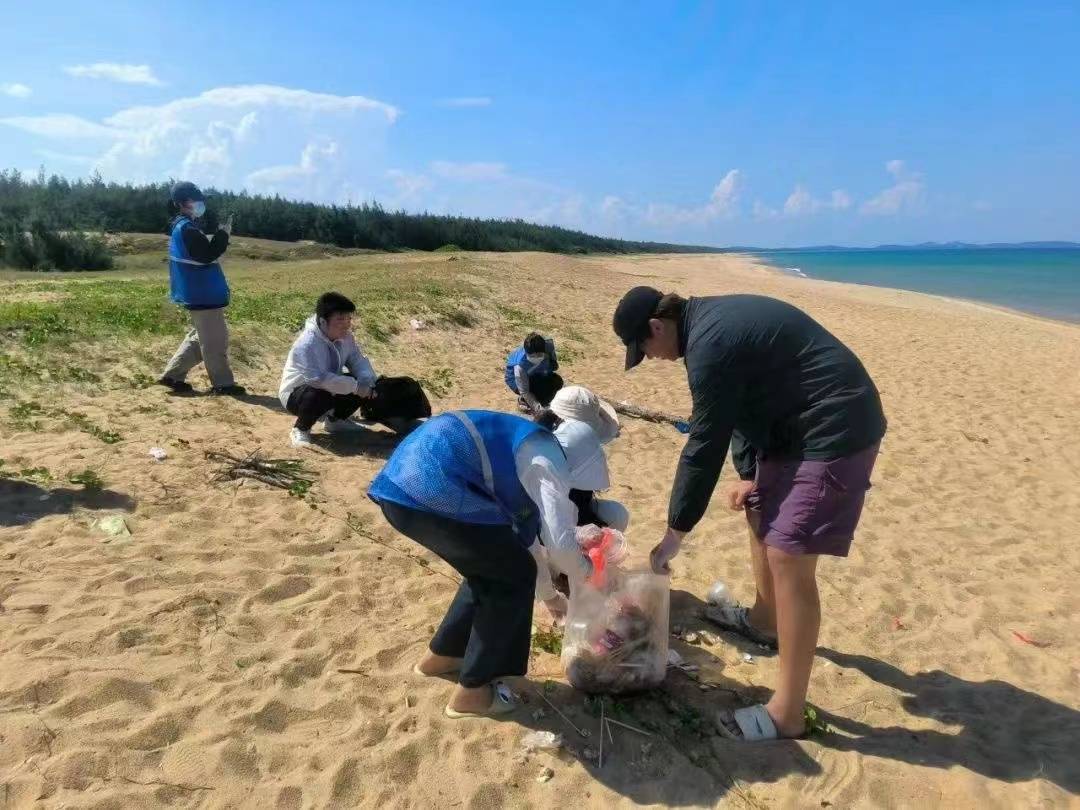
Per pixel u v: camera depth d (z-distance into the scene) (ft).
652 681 11.59
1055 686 12.89
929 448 26.96
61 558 13.91
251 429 23.16
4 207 167.84
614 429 13.51
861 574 16.74
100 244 110.83
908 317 72.79
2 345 26.63
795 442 10.43
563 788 9.84
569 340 47.09
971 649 14.02
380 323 39.27
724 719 11.19
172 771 9.41
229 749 9.78
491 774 9.97
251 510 17.03
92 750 9.45
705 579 15.98
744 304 10.38
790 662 10.69
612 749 10.60
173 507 16.63
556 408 13.12
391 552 15.75
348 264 90.07
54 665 10.81
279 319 36.19
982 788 10.18
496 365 37.81
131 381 26.17
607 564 11.55
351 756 9.96
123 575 13.47
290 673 11.42
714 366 10.07
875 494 21.98
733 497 12.75
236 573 14.07
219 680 11.09
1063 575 17.25
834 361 10.15
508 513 10.38
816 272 224.12
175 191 24.71
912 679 12.90
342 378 21.95
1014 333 63.21
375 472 20.45
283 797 9.27
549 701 11.48
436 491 10.06
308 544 15.52
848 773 10.35
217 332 25.71
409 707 11.06
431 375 33.99
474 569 10.42
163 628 12.09
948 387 38.19
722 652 13.25
